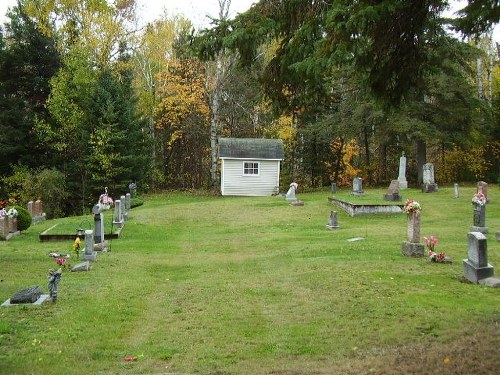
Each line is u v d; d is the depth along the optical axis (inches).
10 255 676.7
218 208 1202.6
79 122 1488.7
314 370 272.4
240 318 388.2
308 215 1074.7
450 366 251.1
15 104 1562.5
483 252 467.2
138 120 1657.2
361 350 306.7
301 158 1889.8
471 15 298.4
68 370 283.6
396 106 376.2
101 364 295.4
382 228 880.9
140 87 1884.8
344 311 390.0
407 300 406.3
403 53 347.9
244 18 346.9
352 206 1046.4
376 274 503.2
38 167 1523.1
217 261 653.9
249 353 311.7
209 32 353.7
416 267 535.2
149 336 350.3
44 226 1031.6
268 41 345.1
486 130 1633.9
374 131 1758.1
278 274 548.4
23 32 1583.4
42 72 1617.9
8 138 1518.2
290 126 1785.2
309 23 315.9
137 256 691.4
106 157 1435.8
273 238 824.3
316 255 641.6
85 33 1557.6
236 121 1999.3
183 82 1766.7
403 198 1226.6
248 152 1610.5
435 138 1448.1
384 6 283.7
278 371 275.3
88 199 1505.9
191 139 2074.3
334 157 1900.8
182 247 778.2
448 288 446.0
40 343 330.6
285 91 395.2
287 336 341.7
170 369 287.6
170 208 1215.6
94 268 594.2
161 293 474.3
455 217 979.9
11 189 1475.1
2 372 279.4
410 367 257.9
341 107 1606.8
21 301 426.0
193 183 2111.2
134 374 279.0
